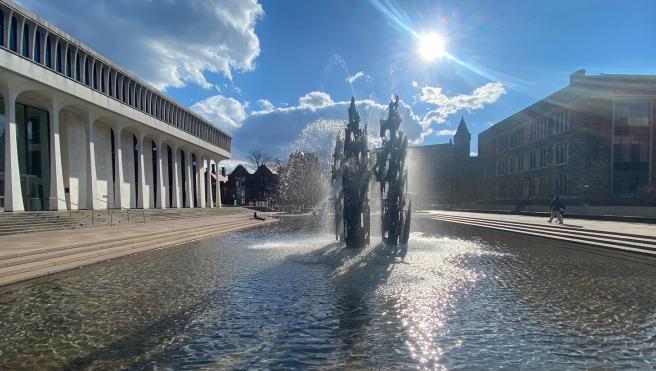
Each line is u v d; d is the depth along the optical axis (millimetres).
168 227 23359
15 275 9734
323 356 5078
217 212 52375
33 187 34844
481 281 9398
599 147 41875
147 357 5078
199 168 68312
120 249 14391
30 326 6320
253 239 20062
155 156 55625
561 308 7195
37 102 33594
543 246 16344
